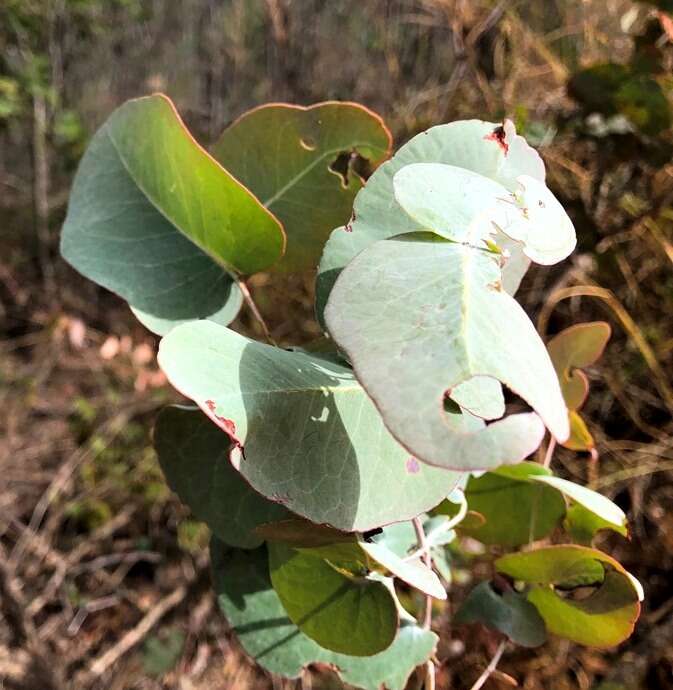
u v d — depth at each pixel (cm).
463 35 59
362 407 14
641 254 52
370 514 13
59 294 81
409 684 26
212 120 83
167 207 19
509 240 14
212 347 13
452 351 11
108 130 19
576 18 57
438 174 14
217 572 21
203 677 54
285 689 52
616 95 37
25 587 59
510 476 21
